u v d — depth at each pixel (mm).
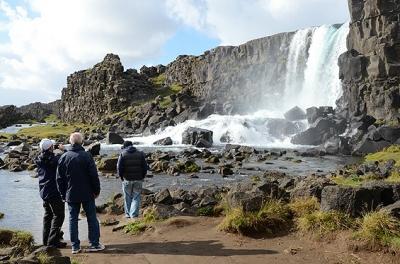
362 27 59344
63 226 15156
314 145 53906
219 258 10258
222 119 67188
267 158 41344
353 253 9992
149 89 107625
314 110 58719
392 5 55781
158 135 69750
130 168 15609
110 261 10391
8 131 104938
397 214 10562
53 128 96562
